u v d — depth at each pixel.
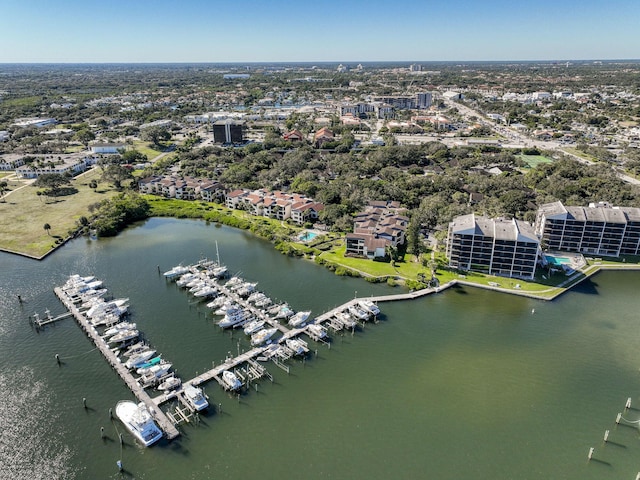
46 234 188.00
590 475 83.94
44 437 89.00
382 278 153.25
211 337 122.25
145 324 127.69
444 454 87.50
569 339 124.31
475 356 116.69
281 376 107.50
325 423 94.00
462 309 137.88
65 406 96.88
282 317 131.12
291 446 88.25
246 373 107.94
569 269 160.88
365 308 134.75
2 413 94.81
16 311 133.38
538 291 147.00
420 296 144.12
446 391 104.06
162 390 101.06
